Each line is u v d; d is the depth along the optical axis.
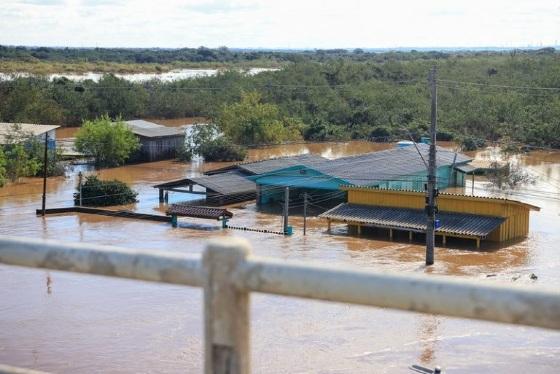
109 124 52.91
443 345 19.09
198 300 22.91
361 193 35.78
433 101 27.52
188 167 53.44
